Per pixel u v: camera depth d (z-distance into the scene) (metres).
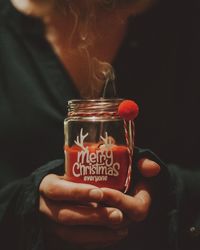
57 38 0.62
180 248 0.55
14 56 0.63
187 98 0.65
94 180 0.43
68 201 0.45
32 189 0.48
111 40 0.62
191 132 0.65
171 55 0.65
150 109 0.64
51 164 0.50
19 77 0.62
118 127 0.45
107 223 0.43
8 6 0.64
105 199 0.43
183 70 0.65
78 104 0.45
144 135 0.64
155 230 0.53
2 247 0.53
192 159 0.66
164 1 0.65
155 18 0.65
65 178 0.45
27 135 0.61
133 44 0.63
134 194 0.49
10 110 0.62
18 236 0.52
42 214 0.47
